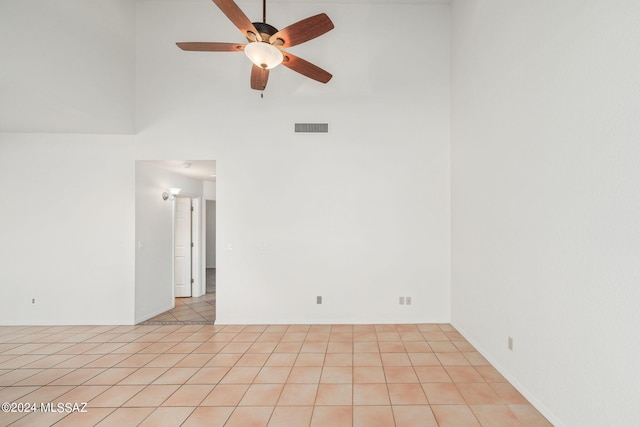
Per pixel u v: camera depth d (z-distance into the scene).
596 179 1.66
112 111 3.62
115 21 3.62
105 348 3.25
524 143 2.32
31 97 2.84
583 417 1.74
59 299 3.98
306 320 3.97
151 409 2.19
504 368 2.60
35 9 2.65
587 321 1.72
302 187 4.00
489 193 2.87
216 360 2.95
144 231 4.21
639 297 1.42
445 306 3.94
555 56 1.98
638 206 1.42
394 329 3.74
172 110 4.02
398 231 3.96
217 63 4.02
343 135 3.98
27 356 3.06
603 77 1.61
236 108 4.02
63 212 3.98
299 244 3.99
